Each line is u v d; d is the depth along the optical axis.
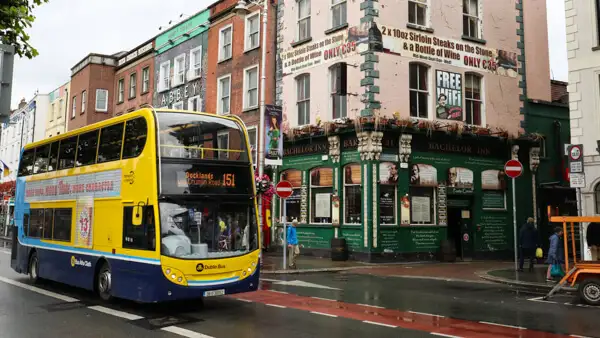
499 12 25.59
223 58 29.70
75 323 9.26
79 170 12.76
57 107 47.88
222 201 10.41
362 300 11.88
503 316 9.91
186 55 32.72
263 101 20.28
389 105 21.62
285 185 18.42
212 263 9.91
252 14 27.47
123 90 40.06
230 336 8.17
